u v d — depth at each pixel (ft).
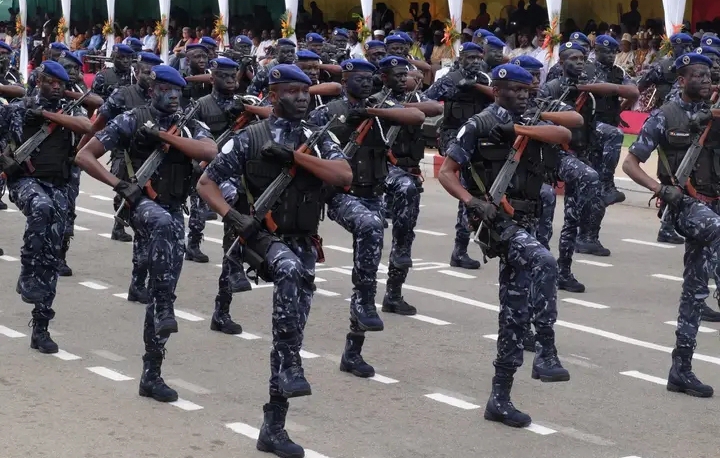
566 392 26.61
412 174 33.68
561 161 37.09
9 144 29.78
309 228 21.90
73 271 40.01
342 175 21.49
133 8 113.39
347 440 22.99
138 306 34.94
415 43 79.77
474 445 22.84
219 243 45.55
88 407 24.81
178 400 25.46
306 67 39.34
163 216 24.59
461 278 39.40
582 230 44.06
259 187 21.71
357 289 27.58
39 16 117.91
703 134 26.58
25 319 32.83
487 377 27.71
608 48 41.14
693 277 26.25
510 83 23.86
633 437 23.49
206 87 42.52
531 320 26.89
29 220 28.63
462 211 40.55
